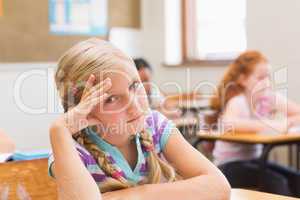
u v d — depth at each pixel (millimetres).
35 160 1418
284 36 3961
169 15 5777
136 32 5766
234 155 3215
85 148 1062
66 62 1050
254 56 3348
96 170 1057
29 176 1248
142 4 5809
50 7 4953
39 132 1919
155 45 5812
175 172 1172
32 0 4809
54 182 1173
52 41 4969
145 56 5832
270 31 4090
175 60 5711
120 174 1067
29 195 1124
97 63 1017
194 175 1140
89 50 1030
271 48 4070
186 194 1070
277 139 3049
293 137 3115
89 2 5301
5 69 4461
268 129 3219
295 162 4254
